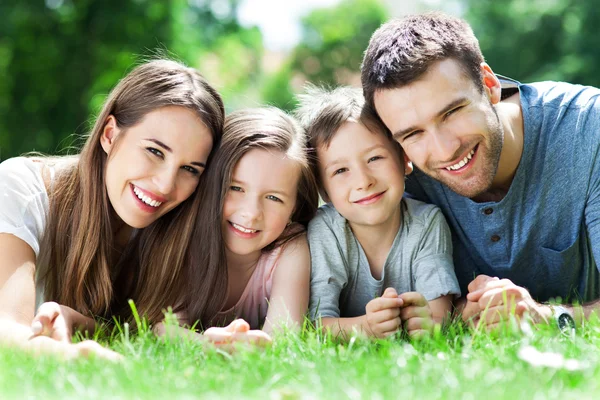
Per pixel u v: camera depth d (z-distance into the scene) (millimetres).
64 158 3410
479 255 3619
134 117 3047
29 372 2107
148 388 1913
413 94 2998
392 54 3057
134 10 15281
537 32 20219
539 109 3348
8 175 3115
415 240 3420
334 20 33500
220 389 1932
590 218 3336
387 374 2010
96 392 1893
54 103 15477
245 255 3361
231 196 3225
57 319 2629
